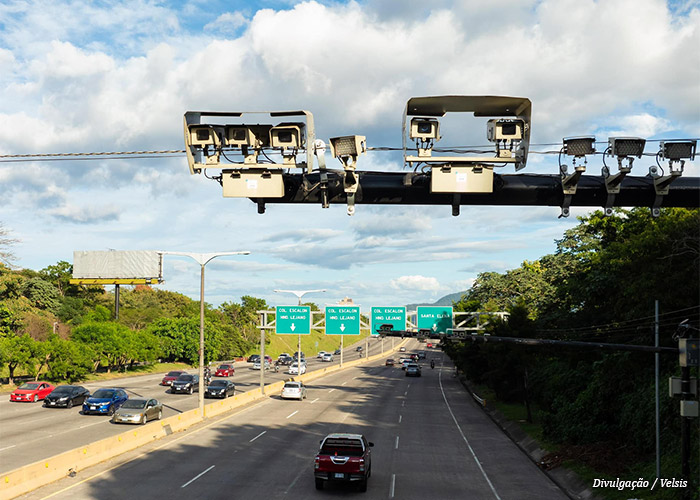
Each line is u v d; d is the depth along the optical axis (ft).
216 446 96.84
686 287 90.12
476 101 35.22
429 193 39.29
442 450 102.12
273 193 37.09
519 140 36.27
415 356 383.65
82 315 331.57
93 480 70.69
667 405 86.69
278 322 178.50
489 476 82.94
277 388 201.98
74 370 205.57
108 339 242.37
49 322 267.39
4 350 182.39
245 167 36.91
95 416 126.93
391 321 159.53
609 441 98.48
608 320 134.72
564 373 138.10
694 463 72.18
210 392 172.76
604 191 39.60
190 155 37.11
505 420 143.33
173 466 80.18
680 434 83.30
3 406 143.33
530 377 156.46
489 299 254.68
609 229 155.74
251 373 289.74
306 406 160.56
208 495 65.21
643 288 95.76
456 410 165.07
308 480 74.54
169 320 328.49
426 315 159.94
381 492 70.23
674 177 37.70
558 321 160.25
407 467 85.97
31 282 301.63
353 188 38.29
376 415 146.00
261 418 133.90
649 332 99.19
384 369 347.15
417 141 37.04
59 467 71.92
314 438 107.76
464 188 36.70
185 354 325.62
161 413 127.03
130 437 92.89
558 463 90.43
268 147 37.50
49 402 140.26
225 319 454.81
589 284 133.28
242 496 65.46
